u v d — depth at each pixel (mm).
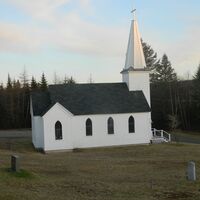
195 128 86062
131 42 56312
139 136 52844
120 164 33312
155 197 20250
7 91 95125
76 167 30703
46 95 52375
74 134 49719
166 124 86250
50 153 46406
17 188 20484
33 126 51469
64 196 19656
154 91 90438
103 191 21406
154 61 96438
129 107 52656
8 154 38312
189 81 97000
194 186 23219
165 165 32719
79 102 51281
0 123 91625
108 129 51469
